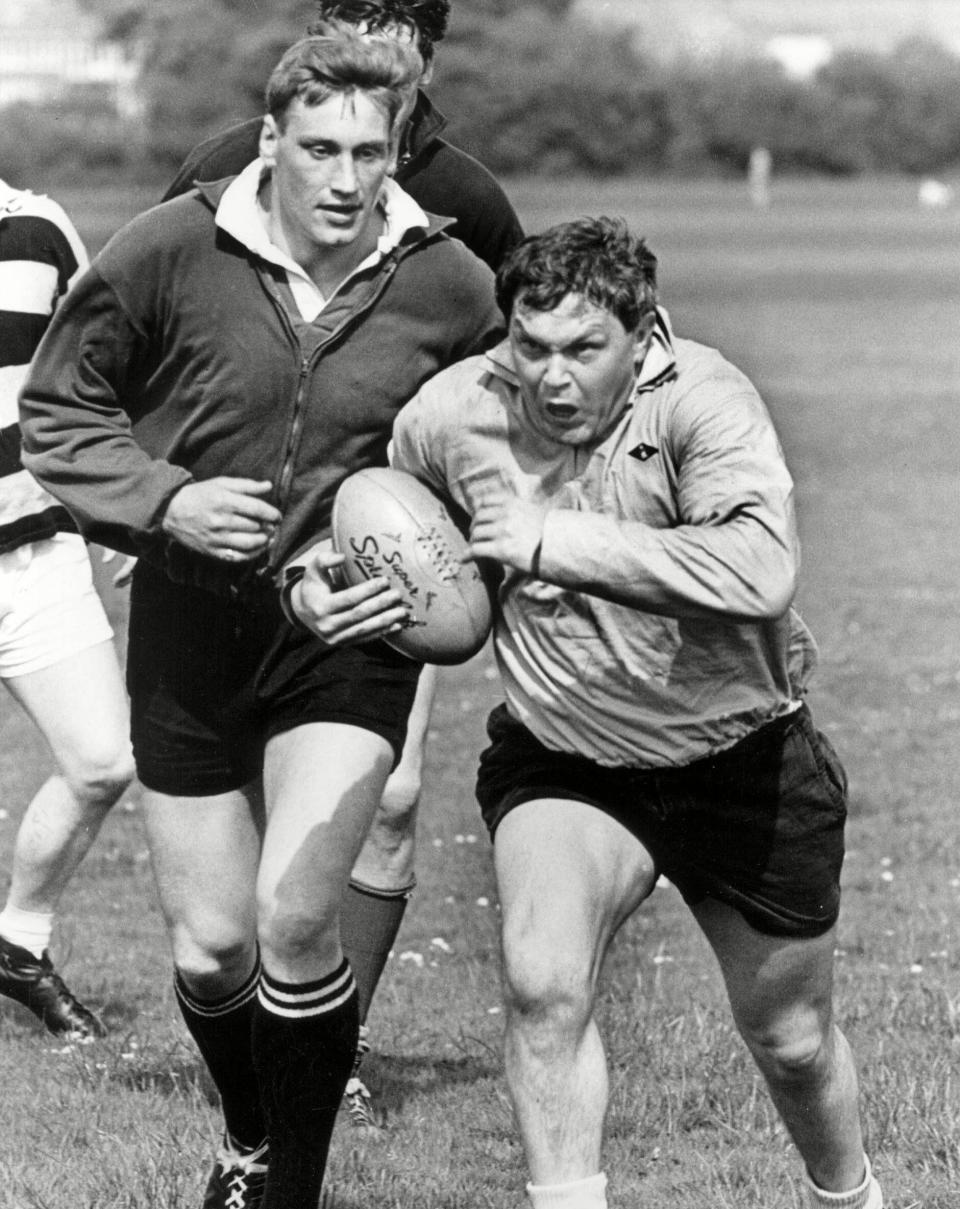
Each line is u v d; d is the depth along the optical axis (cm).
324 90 694
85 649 991
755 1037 695
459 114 12462
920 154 14662
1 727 1859
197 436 740
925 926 1260
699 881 677
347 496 687
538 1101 622
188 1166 812
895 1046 971
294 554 744
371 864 904
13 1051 987
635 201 11756
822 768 675
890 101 14700
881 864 1416
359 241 735
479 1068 966
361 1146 855
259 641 732
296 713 728
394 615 673
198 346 728
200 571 731
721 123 14088
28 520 975
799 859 669
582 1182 618
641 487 642
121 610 2333
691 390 634
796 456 3600
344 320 731
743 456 623
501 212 899
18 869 1008
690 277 7081
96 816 999
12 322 965
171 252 723
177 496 717
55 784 999
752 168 13812
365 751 716
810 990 684
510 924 632
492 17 12794
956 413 4159
